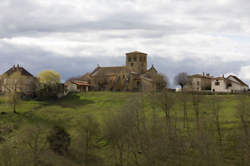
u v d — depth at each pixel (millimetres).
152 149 65688
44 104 126875
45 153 69938
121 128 71188
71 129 91938
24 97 135125
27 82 137000
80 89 159875
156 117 82125
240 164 61875
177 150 67188
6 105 121625
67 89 146625
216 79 144250
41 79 142625
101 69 183000
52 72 146250
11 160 65312
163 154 65188
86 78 180500
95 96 135625
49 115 109438
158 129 71688
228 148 68000
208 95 108125
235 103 99312
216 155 61938
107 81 167000
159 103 87812
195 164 62375
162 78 148500
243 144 65312
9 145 69938
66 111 114625
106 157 72375
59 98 138750
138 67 176500
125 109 83062
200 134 66750
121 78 162750
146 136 68812
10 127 95875
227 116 86000
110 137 71250
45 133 83938
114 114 89250
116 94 135750
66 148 74125
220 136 71188
